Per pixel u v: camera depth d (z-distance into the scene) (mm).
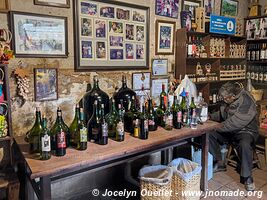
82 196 2549
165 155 3182
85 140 1888
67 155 1778
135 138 2148
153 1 2930
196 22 3324
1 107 1937
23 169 2055
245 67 4027
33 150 1837
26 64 2125
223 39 3672
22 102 2133
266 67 3938
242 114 2906
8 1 1983
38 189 1700
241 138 2887
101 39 2525
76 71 2404
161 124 2490
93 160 1719
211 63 3646
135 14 2758
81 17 2367
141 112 2344
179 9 3213
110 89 2664
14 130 2119
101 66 2553
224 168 3135
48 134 1752
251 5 4164
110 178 2799
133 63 2811
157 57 3057
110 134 2178
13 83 2078
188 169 2416
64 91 2355
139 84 2900
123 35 2686
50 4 2182
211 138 3037
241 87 3230
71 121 2420
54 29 2230
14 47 2045
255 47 4113
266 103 3717
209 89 3537
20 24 2057
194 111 2562
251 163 2752
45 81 2232
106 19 2537
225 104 3248
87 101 2375
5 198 2037
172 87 3000
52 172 1549
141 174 2336
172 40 3184
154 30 2984
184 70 3137
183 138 2275
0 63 1854
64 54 2309
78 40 2369
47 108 2271
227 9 3910
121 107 2283
